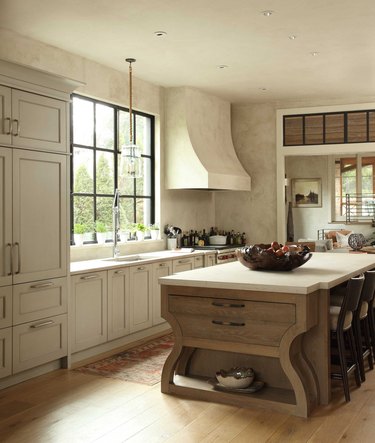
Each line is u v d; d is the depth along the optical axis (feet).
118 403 12.60
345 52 18.69
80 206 19.62
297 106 26.53
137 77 21.94
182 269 21.27
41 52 17.30
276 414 11.88
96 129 20.36
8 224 13.55
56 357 15.02
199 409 12.19
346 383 12.71
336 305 14.51
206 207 27.30
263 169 27.04
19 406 12.43
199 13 14.90
